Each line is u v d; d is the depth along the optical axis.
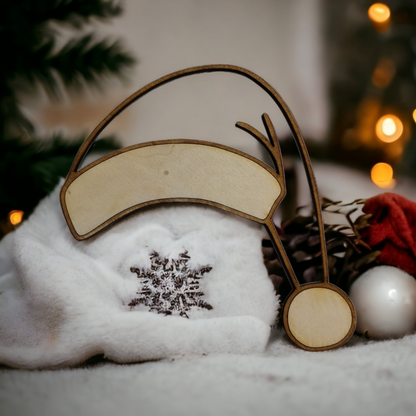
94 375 0.25
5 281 0.27
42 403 0.23
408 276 0.28
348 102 0.41
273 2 0.39
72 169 0.27
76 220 0.27
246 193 0.27
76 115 0.38
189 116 0.39
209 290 0.27
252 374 0.24
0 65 0.33
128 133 0.39
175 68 0.39
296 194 0.39
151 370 0.25
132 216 0.28
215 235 0.28
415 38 0.40
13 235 0.29
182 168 0.27
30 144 0.32
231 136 0.39
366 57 0.41
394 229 0.29
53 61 0.33
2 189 0.31
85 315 0.26
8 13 0.32
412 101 0.41
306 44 0.40
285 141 0.39
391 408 0.23
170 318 0.26
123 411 0.22
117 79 0.38
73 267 0.26
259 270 0.27
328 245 0.29
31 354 0.26
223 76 0.39
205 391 0.23
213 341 0.26
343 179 0.40
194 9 0.39
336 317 0.27
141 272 0.27
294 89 0.40
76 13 0.34
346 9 0.40
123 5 0.38
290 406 0.23
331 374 0.24
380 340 0.28
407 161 0.40
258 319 0.26
